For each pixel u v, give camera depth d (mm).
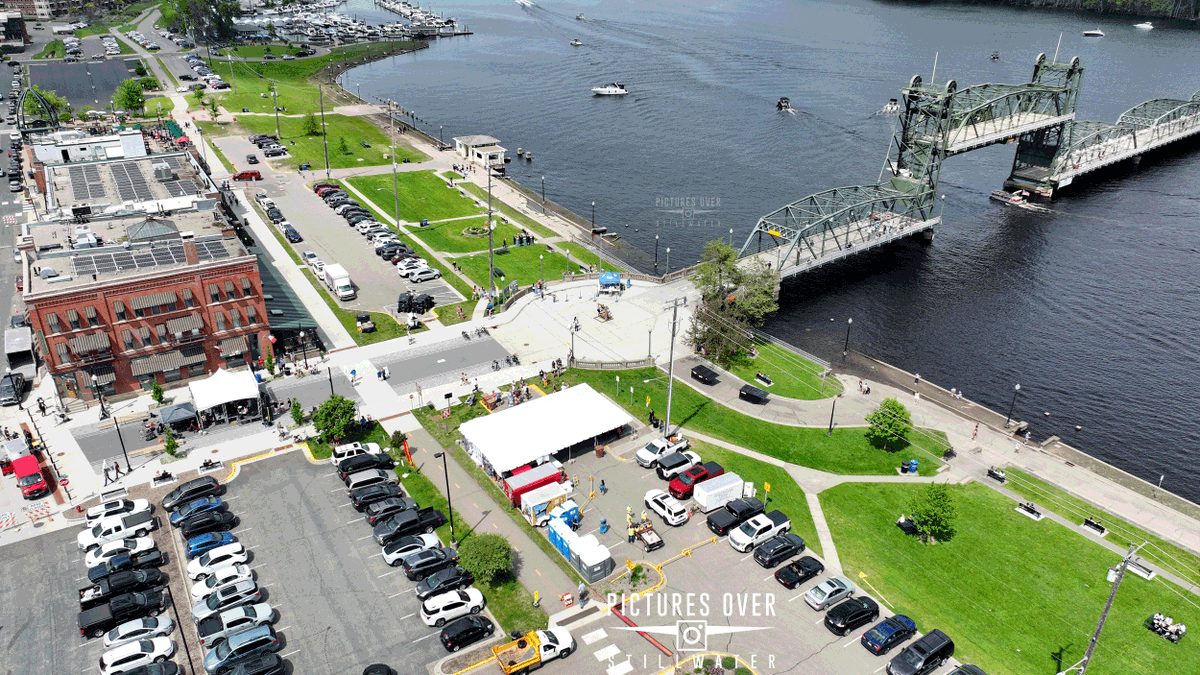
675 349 119438
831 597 71688
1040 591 75250
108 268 102375
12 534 79375
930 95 169375
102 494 85000
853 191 170250
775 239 165750
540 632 66250
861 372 120188
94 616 67375
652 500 83562
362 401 103438
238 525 80812
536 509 80875
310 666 64688
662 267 160250
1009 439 100812
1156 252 170125
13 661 65000
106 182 141875
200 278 102438
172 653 65812
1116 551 80812
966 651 68062
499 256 152500
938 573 77062
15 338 112938
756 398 105875
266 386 106250
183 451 92625
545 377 108250
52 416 98562
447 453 93562
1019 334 136375
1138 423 112812
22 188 177750
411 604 71438
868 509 86000
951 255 169250
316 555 76875
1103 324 140125
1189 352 131250
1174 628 69750
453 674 64000
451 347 117375
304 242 153250
